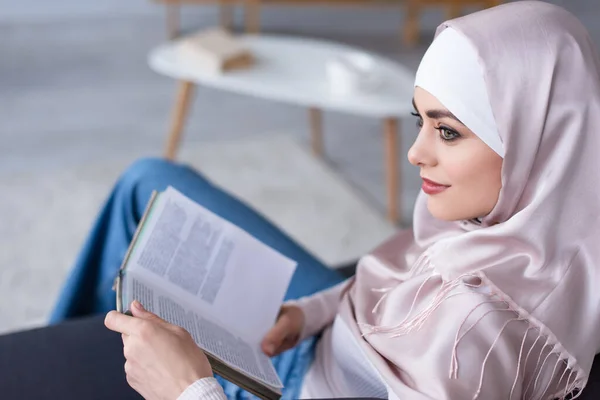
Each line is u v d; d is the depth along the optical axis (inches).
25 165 118.3
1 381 46.3
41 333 50.6
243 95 147.9
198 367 35.5
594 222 36.8
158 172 61.9
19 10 182.2
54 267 95.2
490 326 36.3
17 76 150.2
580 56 36.1
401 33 185.8
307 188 116.2
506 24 36.2
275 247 56.7
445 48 37.0
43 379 46.9
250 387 39.9
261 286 46.9
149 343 35.5
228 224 46.5
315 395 48.4
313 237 103.8
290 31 182.7
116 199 62.9
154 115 138.3
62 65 156.9
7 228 101.8
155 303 40.1
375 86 102.2
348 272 59.2
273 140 130.9
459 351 36.2
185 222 44.3
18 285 91.4
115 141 128.1
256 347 45.7
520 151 36.4
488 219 39.0
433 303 38.0
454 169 37.5
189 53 108.7
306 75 107.0
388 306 41.6
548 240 36.5
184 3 177.5
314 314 49.3
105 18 182.9
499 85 35.7
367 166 124.3
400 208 112.4
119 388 47.0
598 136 36.1
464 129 36.8
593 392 39.4
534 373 37.8
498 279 37.0
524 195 37.6
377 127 138.0
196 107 141.6
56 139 127.3
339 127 136.9
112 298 64.0
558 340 36.6
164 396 35.3
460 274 38.3
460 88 36.4
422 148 38.3
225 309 44.9
